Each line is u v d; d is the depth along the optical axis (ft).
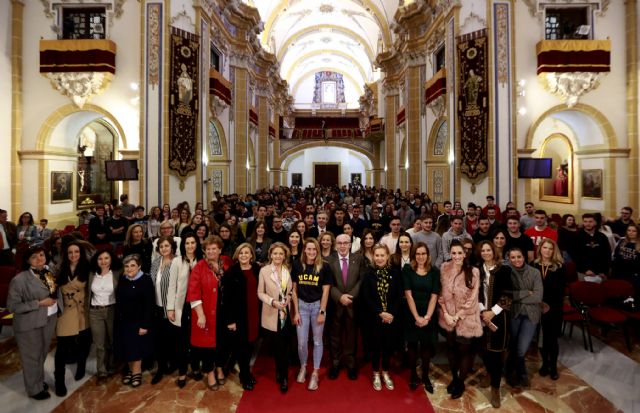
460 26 39.14
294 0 74.95
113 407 14.02
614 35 38.17
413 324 15.02
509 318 14.37
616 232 26.86
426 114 51.67
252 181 71.20
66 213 41.68
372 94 101.14
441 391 14.99
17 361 17.48
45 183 38.22
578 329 20.77
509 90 37.14
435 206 38.73
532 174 36.83
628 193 38.40
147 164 36.37
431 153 50.29
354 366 16.06
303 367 15.74
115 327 15.28
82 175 47.93
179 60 37.29
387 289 15.14
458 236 20.39
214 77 43.75
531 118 37.88
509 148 37.14
